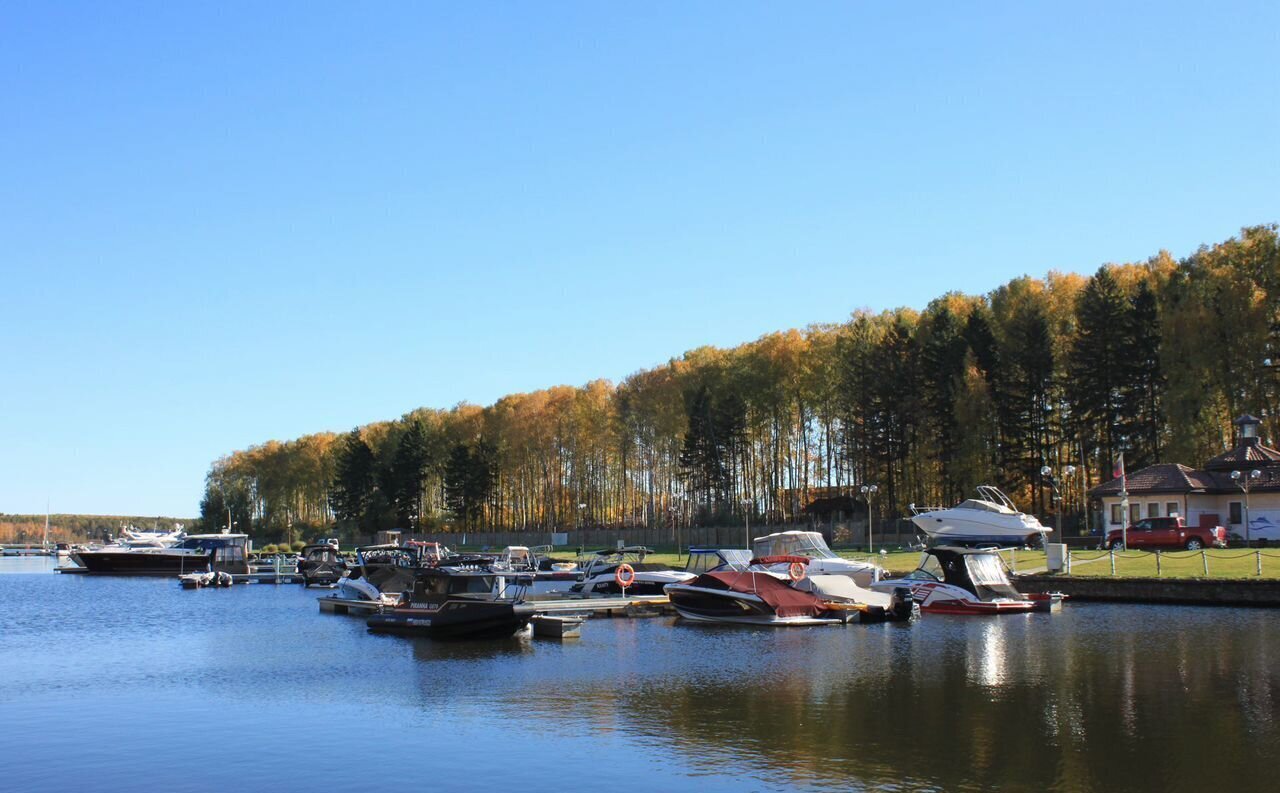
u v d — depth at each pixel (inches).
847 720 1000.2
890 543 3673.7
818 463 4702.3
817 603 1843.0
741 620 1856.5
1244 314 3100.4
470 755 892.6
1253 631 1560.0
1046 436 3671.3
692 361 5315.0
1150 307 3398.1
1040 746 890.7
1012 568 2204.7
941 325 3892.7
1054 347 3811.5
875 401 4040.4
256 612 2397.9
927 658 1379.2
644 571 2469.2
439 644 1669.5
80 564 4788.4
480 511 6338.6
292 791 799.7
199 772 856.9
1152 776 800.9
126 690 1259.2
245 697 1194.6
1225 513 2687.0
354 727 1014.4
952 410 3686.0
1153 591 1983.3
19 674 1400.1
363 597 2351.1
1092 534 3294.8
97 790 812.6
